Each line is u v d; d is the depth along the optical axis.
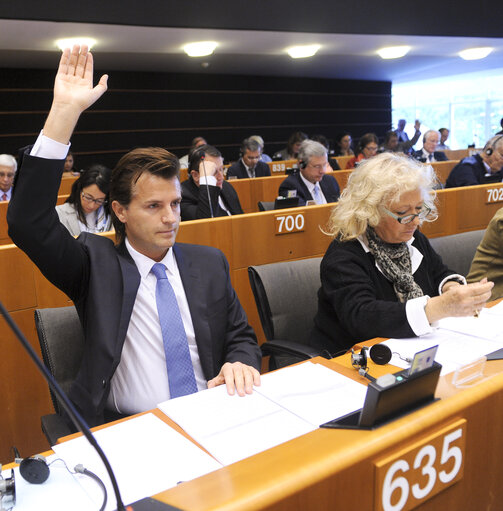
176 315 1.33
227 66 9.75
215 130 11.00
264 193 5.20
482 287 1.34
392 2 6.16
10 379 1.98
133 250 1.34
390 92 12.98
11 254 1.98
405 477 0.62
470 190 3.29
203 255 1.46
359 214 1.61
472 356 1.24
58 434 1.19
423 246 1.84
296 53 7.01
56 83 1.17
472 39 6.87
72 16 4.76
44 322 1.42
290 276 1.96
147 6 5.02
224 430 0.94
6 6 4.54
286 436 0.91
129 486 0.79
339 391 1.08
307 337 1.94
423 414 0.65
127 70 9.97
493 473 0.74
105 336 1.24
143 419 1.00
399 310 1.42
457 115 14.12
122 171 1.27
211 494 0.54
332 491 0.57
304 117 11.93
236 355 1.41
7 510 0.74
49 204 1.17
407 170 1.58
